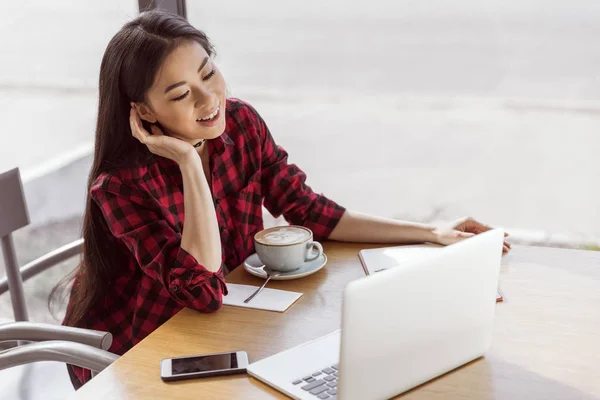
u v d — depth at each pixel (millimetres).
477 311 1045
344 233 1575
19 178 1577
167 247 1372
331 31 7422
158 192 1469
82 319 1575
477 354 1072
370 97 5879
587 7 6340
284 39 7340
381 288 898
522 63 5902
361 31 7348
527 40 6270
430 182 4078
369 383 924
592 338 1120
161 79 1351
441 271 971
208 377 1046
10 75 7156
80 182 4480
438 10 7324
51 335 1309
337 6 7809
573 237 3258
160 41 1353
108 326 1578
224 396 997
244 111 1641
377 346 916
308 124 5316
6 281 1586
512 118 4957
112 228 1431
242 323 1222
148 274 1394
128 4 2066
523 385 1004
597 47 5996
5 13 7918
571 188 3809
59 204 4246
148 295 1481
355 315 875
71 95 6621
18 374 1554
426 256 961
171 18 1394
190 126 1387
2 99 6590
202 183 1366
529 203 3686
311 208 1619
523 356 1079
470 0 7398
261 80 6512
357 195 3996
